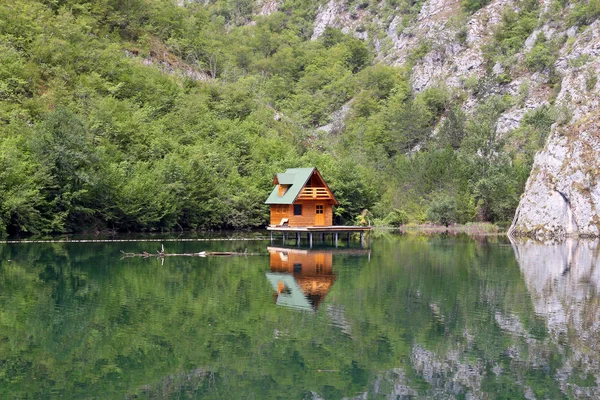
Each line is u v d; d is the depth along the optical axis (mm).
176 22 129750
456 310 27188
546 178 79250
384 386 18219
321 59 186875
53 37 90562
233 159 85438
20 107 73500
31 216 58000
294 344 22047
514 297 30250
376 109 155125
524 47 148375
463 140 117625
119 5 118562
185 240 61062
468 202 92062
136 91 93562
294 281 34312
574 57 131750
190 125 91062
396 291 31500
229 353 21062
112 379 18609
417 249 54688
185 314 25984
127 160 73938
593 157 76812
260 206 80000
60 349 21234
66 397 17047
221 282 33750
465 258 47188
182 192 72375
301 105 159125
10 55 80438
